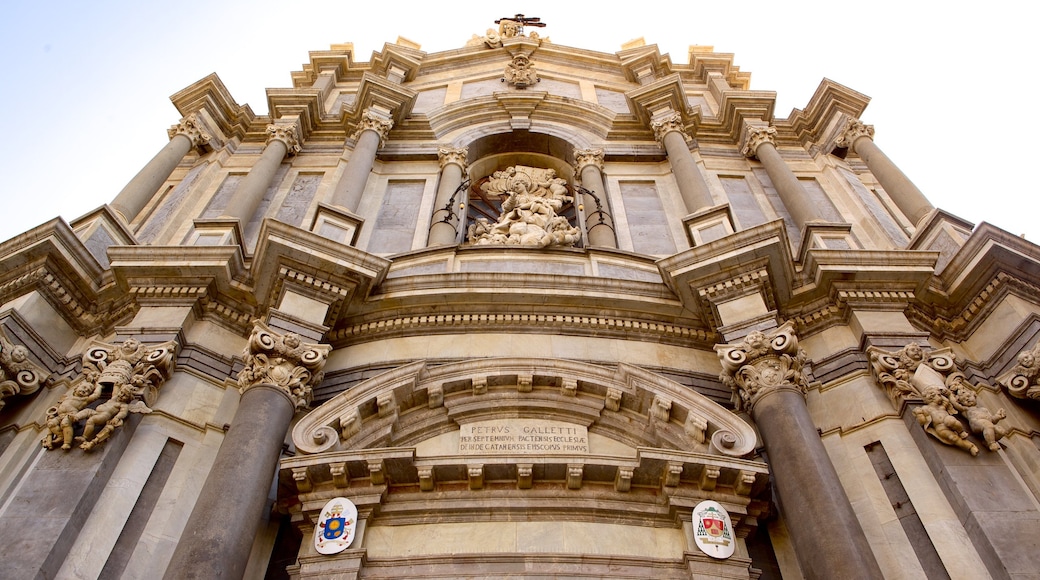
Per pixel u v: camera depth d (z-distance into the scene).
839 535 7.61
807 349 10.92
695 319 11.52
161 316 10.62
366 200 15.89
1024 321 10.15
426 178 16.77
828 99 17.80
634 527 8.79
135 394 9.31
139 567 8.22
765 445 9.03
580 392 10.27
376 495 8.76
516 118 18.67
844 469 9.25
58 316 10.92
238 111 18.05
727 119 18.11
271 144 16.61
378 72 20.69
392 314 11.45
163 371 9.77
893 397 9.59
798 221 14.47
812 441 8.66
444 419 10.09
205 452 9.43
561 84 20.77
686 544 8.56
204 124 17.23
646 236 14.88
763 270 10.95
